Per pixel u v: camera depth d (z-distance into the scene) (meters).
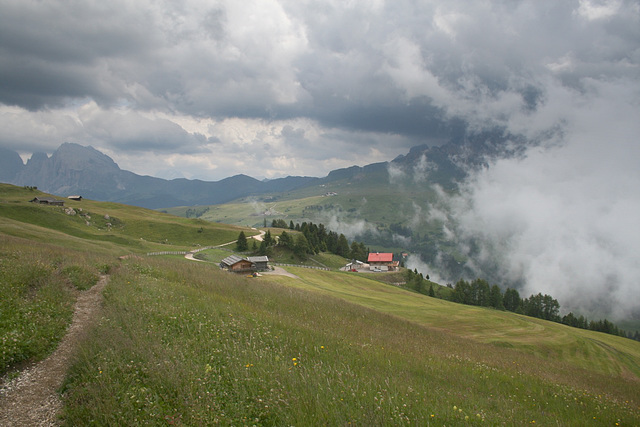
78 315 17.38
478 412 12.31
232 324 18.08
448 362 21.23
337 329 24.62
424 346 25.78
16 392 10.49
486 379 18.69
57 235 73.69
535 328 66.06
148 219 153.25
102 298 20.44
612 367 50.78
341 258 174.00
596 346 61.12
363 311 37.22
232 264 98.38
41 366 12.08
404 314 63.66
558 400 17.06
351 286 96.81
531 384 19.38
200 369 12.04
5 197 148.50
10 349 12.12
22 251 27.91
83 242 72.69
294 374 12.59
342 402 10.88
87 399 9.99
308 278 99.00
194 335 15.66
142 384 10.79
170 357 12.59
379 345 21.77
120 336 13.86
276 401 10.38
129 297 20.44
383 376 14.69
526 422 12.45
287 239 151.00
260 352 14.52
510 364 26.00
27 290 18.88
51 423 9.20
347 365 15.13
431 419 10.76
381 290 97.50
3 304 15.85
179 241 135.75
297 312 28.75
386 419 10.05
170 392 10.45
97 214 136.25
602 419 15.20
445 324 60.84
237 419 9.65
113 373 11.18
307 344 17.44
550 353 51.91
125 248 89.75
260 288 36.78
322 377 12.77
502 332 60.47
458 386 16.20
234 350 14.34
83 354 12.18
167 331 15.58
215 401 10.26
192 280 32.12
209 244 140.12
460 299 144.75
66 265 25.98
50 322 15.27
